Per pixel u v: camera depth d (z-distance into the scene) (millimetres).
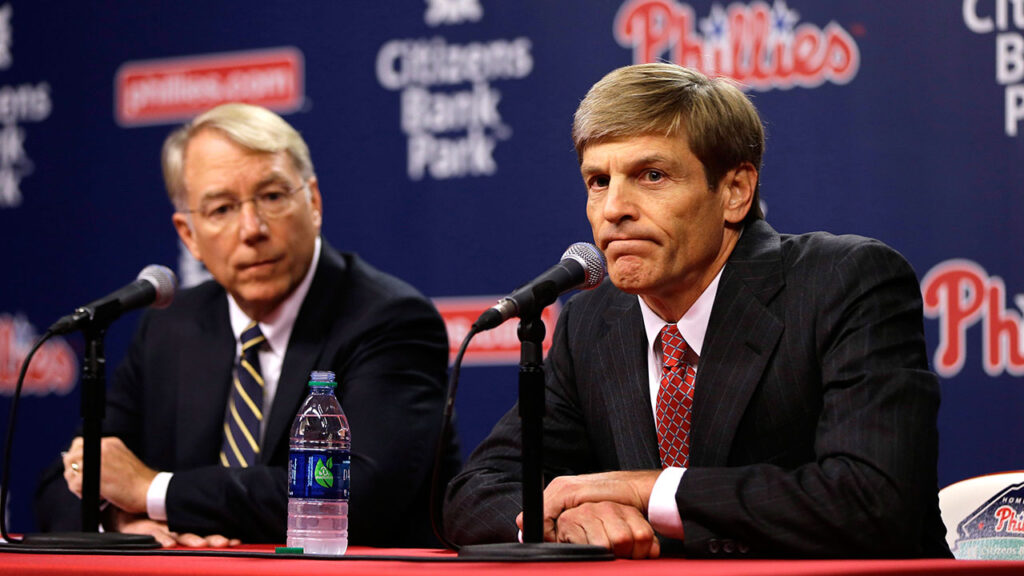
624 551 6473
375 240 15602
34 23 17531
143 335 11742
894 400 6898
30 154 17453
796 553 6543
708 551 6586
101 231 17047
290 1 16234
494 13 15180
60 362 16984
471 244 15164
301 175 10891
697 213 7320
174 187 11203
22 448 17078
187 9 16766
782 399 7434
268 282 10586
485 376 14969
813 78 13633
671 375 7816
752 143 7574
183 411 10914
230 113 10828
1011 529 8000
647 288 7340
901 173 13297
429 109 15461
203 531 9703
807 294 7488
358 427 10156
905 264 7539
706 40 14117
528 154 14945
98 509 7855
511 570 5340
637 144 7219
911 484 6645
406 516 10328
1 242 17469
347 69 15898
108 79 17141
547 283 6336
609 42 14617
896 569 5336
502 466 8180
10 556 6496
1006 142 13000
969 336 13031
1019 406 12859
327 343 10633
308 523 7273
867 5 13461
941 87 13203
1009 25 13023
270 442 10375
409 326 10711
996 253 12984
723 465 7461
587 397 8281
